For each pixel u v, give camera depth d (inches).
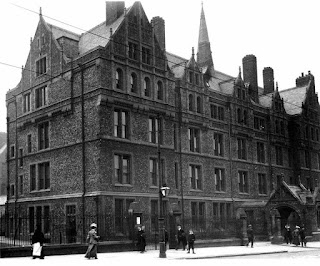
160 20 2053.4
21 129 1904.5
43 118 1770.4
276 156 2487.7
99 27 1824.6
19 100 1941.4
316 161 2758.4
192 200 1882.4
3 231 1905.8
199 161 1966.0
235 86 2247.8
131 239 1429.6
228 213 2080.5
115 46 1621.6
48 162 1731.1
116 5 1775.3
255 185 2277.3
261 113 2412.6
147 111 1696.6
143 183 1642.5
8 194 1940.2
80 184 1568.7
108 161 1535.4
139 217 1437.0
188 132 1941.4
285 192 2018.9
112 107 1577.3
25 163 1850.4
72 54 1764.3
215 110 2118.6
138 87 1679.4
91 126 1562.5
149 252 1327.5
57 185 1665.8
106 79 1571.1
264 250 1465.3
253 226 2065.7
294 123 2632.9
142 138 1668.3
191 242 1310.3
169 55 2177.7
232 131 2172.7
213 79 2354.8
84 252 1258.0
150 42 1770.4
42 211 1716.3
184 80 1951.3
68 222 1589.6
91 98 1576.0
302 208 1964.8
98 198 1488.7
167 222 1686.8
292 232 1833.2
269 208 2046.0
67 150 1641.2
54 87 1737.2
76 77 1648.6
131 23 1705.2
